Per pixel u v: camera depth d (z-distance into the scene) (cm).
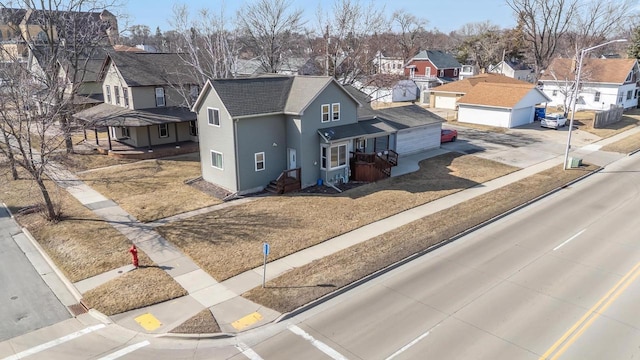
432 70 8019
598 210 2433
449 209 2412
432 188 2783
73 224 2200
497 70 8644
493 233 2125
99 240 2008
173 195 2648
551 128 4756
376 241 1992
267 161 2733
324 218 2270
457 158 3531
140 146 3741
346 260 1805
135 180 2950
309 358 1225
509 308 1465
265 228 2144
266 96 2719
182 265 1777
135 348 1284
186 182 2898
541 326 1362
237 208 2425
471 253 1902
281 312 1444
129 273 1708
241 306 1484
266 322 1398
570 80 5588
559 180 2980
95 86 4769
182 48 4950
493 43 9338
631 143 4125
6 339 1332
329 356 1232
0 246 1995
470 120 5109
